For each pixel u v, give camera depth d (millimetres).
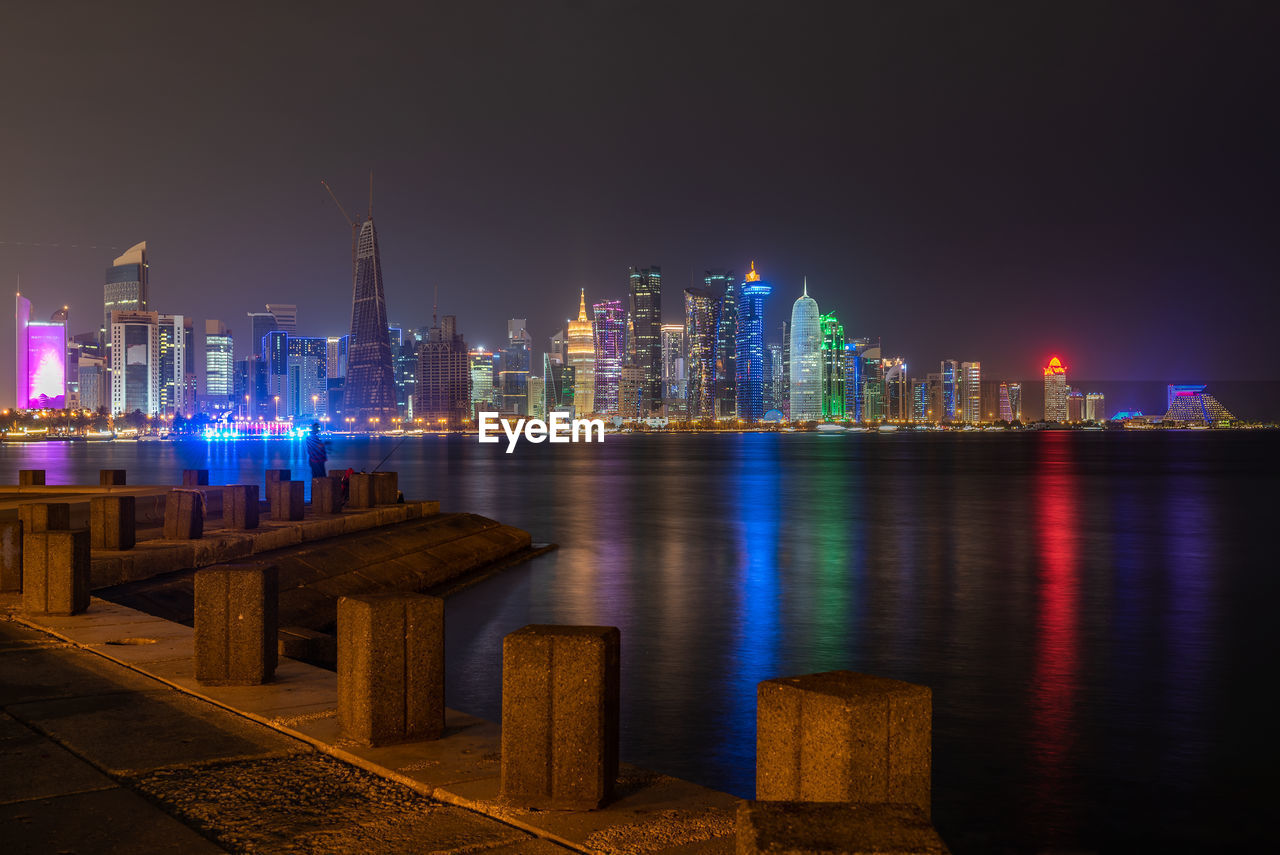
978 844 10711
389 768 6578
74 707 8188
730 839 5363
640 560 35188
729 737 14109
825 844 3262
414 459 180500
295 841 5379
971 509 62406
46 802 5957
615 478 107000
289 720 7707
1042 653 20031
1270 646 20719
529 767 5918
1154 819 11344
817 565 34000
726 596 27078
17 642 10945
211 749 7066
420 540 29281
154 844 5312
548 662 5930
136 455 187625
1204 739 14242
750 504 66562
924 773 5000
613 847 5227
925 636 21672
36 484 36531
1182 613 24734
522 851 5250
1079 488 86750
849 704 4730
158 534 22062
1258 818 11359
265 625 8961
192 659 9938
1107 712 15648
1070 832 11008
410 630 7211
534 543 40844
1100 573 32281
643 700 16125
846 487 88938
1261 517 56062
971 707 15953
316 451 31078
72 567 12391
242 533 22609
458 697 16172
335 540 25891
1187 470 125438
